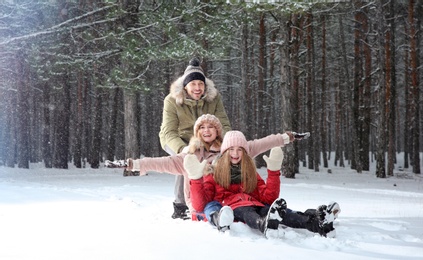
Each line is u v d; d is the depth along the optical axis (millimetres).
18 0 20234
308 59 26328
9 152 28234
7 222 4578
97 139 26359
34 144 33750
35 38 18219
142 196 8133
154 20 16438
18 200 7008
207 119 4781
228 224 3754
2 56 21125
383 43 22375
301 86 30219
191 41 16203
